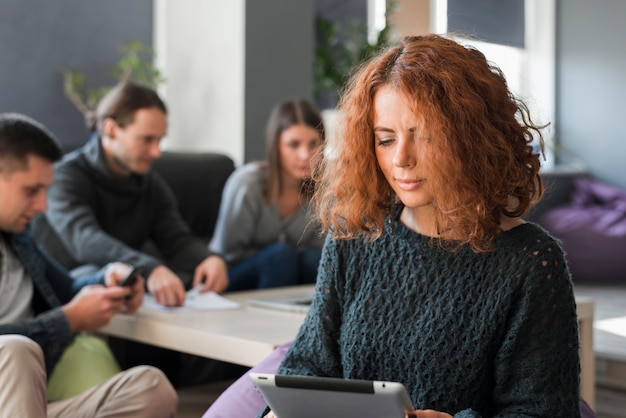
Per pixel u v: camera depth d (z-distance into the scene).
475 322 1.41
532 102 1.52
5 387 1.79
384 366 1.47
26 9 4.70
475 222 1.37
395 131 1.38
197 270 3.02
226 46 4.87
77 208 3.06
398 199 1.54
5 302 2.34
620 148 7.14
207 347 2.25
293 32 5.02
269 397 1.31
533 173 1.42
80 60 4.92
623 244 5.91
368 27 6.17
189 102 5.06
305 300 2.74
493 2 7.14
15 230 2.33
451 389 1.42
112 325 2.54
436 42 1.40
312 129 3.39
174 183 3.82
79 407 2.10
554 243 1.41
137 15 5.14
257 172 3.50
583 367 2.61
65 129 4.87
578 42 7.34
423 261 1.46
